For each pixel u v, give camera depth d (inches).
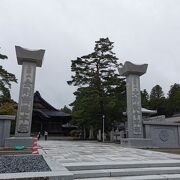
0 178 206.2
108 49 1427.2
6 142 614.5
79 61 1406.3
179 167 352.5
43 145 794.2
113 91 1362.0
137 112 808.9
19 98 678.5
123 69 862.5
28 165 288.5
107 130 1344.7
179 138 831.7
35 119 1786.4
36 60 714.2
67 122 1894.7
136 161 373.7
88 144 908.6
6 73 1246.9
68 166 318.3
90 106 1266.0
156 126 819.4
